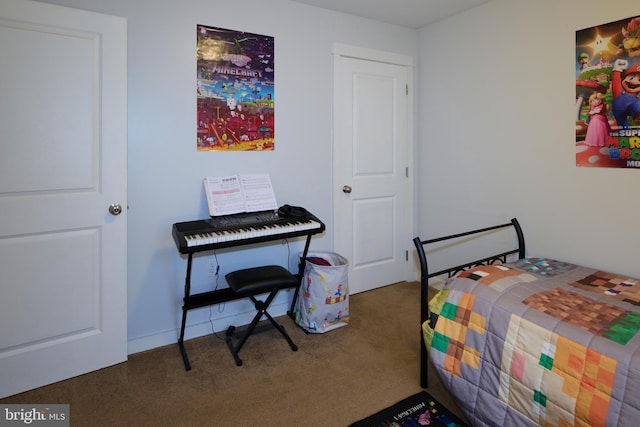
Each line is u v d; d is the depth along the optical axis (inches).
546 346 56.1
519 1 99.6
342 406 71.1
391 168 130.0
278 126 105.6
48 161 73.8
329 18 112.0
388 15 116.8
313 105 111.4
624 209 83.4
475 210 116.0
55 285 76.4
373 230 128.1
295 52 106.7
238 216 94.5
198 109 93.1
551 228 96.9
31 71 71.0
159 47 87.1
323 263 106.5
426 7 110.6
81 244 78.5
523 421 56.7
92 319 81.0
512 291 67.4
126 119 81.3
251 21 98.6
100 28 76.7
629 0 79.9
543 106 96.3
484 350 62.8
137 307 90.0
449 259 125.7
